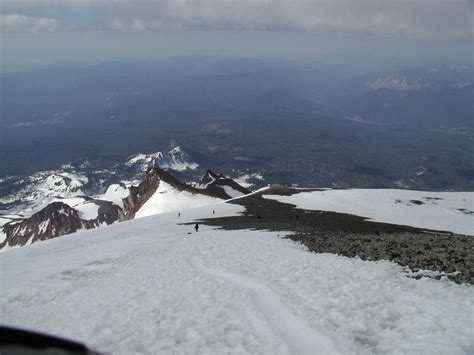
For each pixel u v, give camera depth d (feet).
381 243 99.14
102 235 232.53
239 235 166.09
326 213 315.78
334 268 75.05
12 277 102.78
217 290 68.39
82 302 70.49
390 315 45.47
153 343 47.09
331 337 42.34
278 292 61.93
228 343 44.37
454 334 37.35
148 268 101.45
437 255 71.72
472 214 359.05
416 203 387.55
